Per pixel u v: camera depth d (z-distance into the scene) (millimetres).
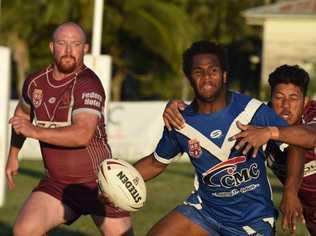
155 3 87438
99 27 35781
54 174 18297
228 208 15914
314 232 18922
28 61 89625
